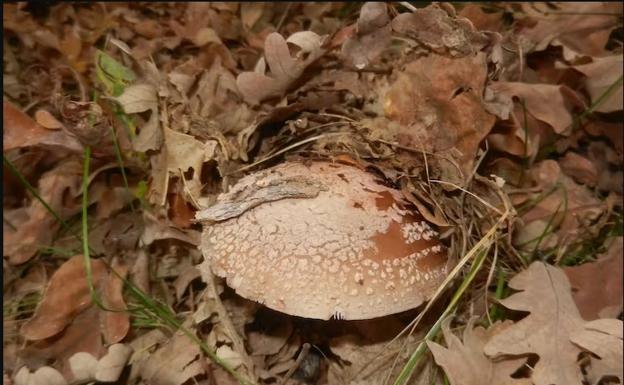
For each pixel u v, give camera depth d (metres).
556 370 0.29
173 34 0.50
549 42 0.40
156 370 0.31
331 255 0.28
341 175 0.31
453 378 0.28
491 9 0.46
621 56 0.38
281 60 0.34
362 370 0.32
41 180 0.38
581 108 0.39
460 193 0.32
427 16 0.32
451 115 0.33
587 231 0.37
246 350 0.32
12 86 0.45
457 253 0.31
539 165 0.38
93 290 0.33
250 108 0.36
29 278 0.37
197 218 0.30
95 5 0.53
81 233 0.39
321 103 0.35
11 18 0.46
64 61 0.46
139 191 0.36
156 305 0.34
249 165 0.34
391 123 0.34
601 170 0.40
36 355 0.33
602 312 0.33
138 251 0.37
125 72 0.35
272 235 0.29
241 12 0.52
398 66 0.35
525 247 0.36
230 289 0.34
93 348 0.33
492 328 0.31
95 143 0.36
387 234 0.29
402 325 0.32
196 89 0.36
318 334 0.33
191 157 0.33
